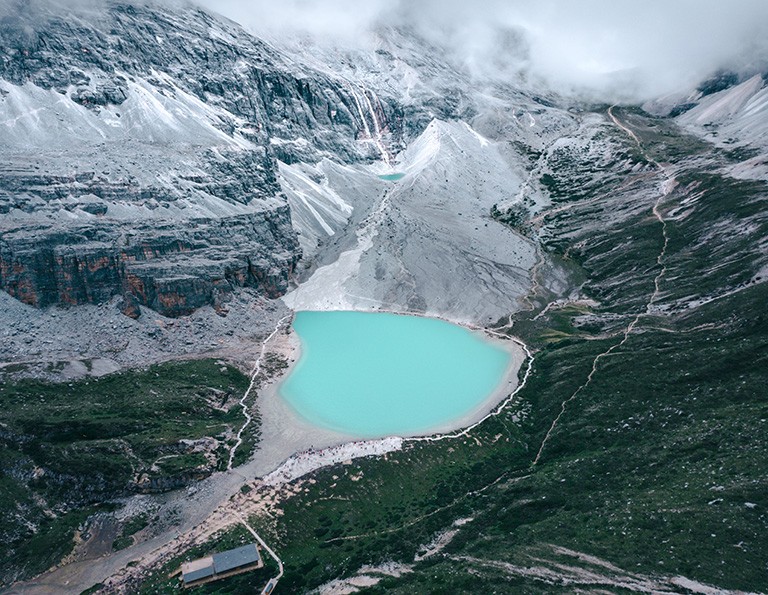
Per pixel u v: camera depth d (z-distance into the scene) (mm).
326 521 130000
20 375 161875
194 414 162125
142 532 125562
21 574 116375
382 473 143875
